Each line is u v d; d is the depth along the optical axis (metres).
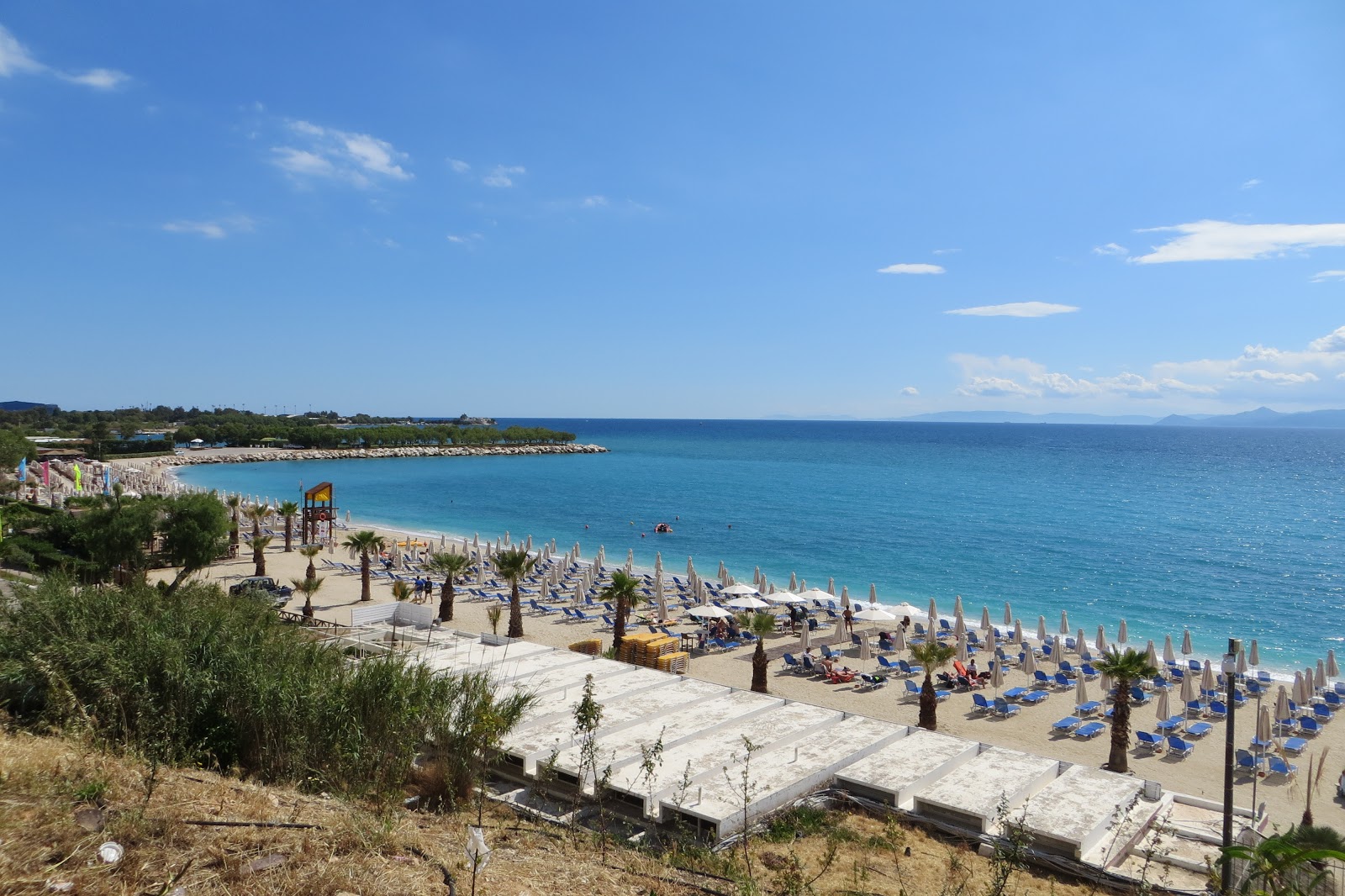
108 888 5.66
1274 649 32.22
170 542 32.91
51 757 8.41
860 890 9.78
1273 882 7.69
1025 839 9.71
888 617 30.22
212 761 10.70
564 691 17.41
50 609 13.07
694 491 97.56
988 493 93.94
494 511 78.62
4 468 70.62
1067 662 26.47
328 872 6.52
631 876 8.60
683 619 34.47
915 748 15.03
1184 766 19.67
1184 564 50.22
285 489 98.75
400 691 11.70
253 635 13.66
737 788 12.55
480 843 6.33
